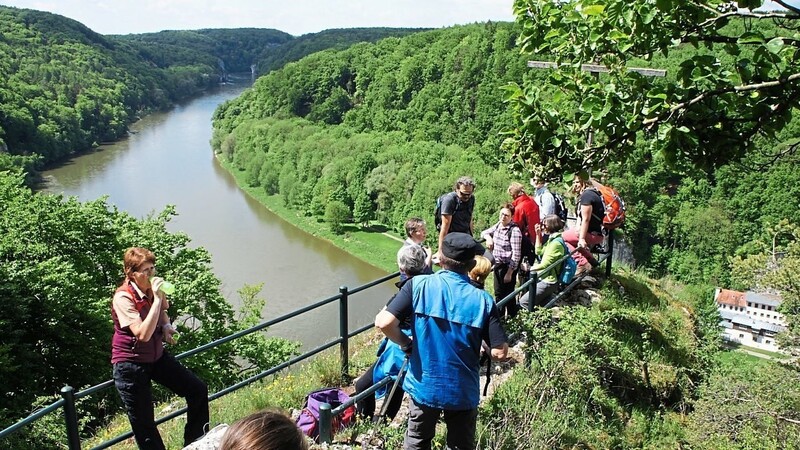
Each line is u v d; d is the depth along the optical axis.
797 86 3.69
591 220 8.30
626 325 7.84
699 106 3.94
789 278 14.86
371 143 76.88
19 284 15.28
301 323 35.19
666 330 8.27
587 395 6.14
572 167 4.42
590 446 5.55
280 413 1.73
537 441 5.11
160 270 19.20
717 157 4.04
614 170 41.91
